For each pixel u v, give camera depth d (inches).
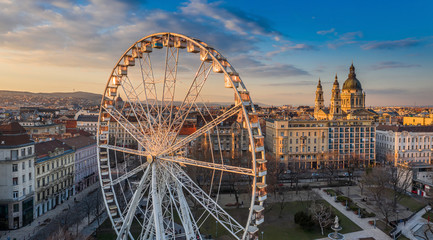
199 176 4832.7
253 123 2081.7
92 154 5718.5
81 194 4911.4
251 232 2043.6
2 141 3599.9
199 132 2203.5
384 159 7273.6
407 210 4138.8
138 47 2437.3
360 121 6978.4
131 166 5836.6
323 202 4421.8
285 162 6515.8
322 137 6692.9
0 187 3553.2
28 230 3523.6
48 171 4192.9
